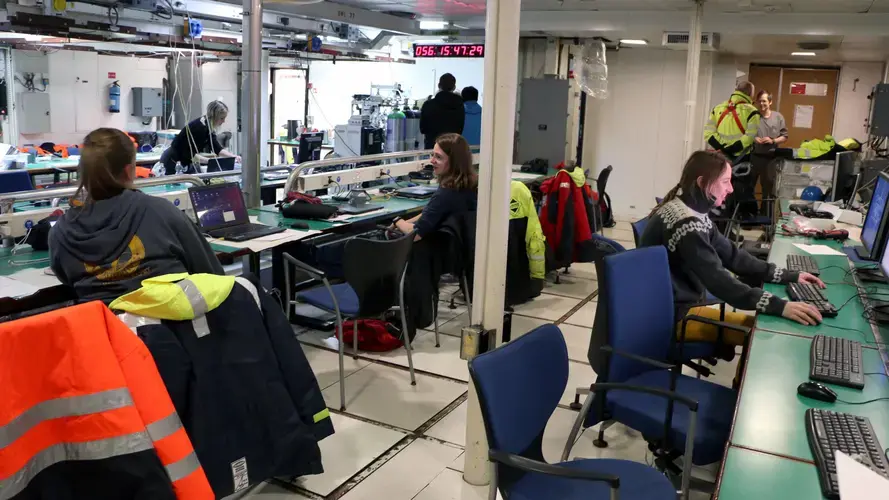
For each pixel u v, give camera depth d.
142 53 7.99
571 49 9.00
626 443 3.17
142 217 2.38
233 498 2.66
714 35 7.49
